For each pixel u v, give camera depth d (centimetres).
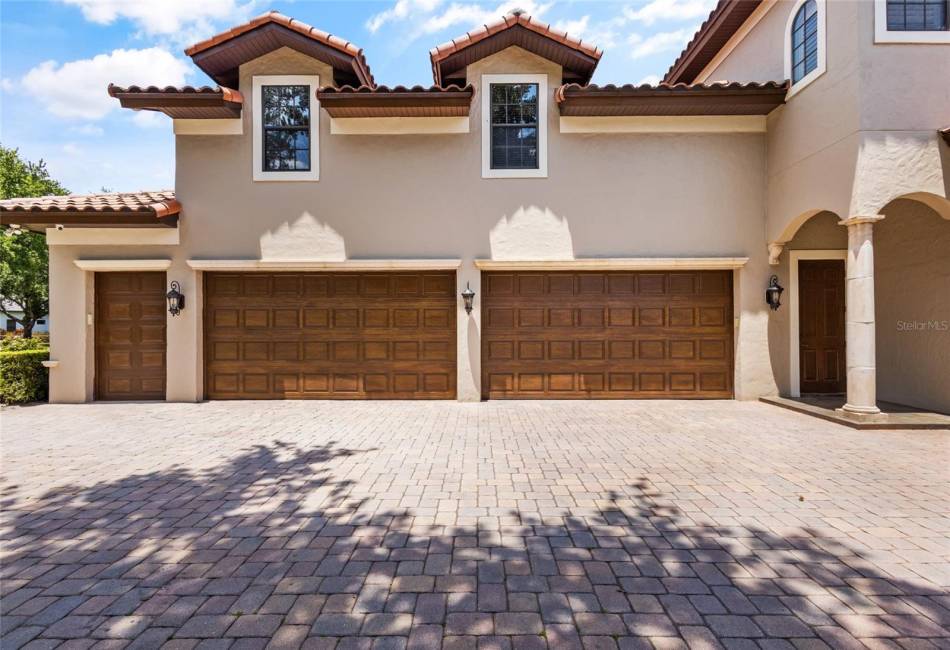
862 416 671
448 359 885
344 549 317
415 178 873
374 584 276
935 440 589
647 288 888
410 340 888
